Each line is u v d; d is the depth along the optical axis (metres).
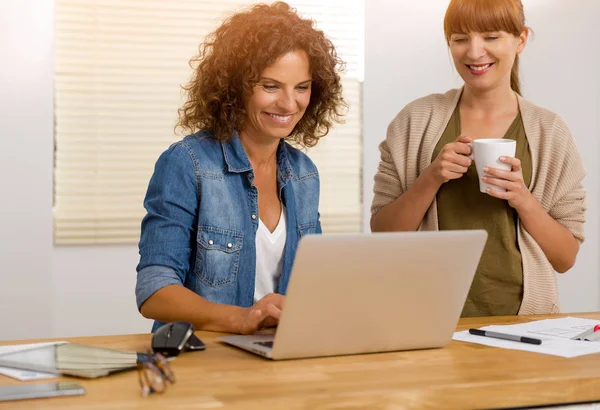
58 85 3.99
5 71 3.87
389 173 2.40
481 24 2.12
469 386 1.31
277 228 2.03
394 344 1.58
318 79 1.98
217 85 1.93
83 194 4.04
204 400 1.21
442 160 2.14
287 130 1.93
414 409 1.28
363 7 4.26
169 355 1.51
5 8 3.86
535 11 4.34
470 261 1.56
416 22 4.28
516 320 1.97
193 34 4.11
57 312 3.97
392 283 1.50
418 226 2.28
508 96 2.27
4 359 1.45
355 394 1.25
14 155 3.90
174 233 1.85
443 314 1.59
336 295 1.46
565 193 2.24
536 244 2.20
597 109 4.44
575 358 1.53
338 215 4.35
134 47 4.06
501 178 2.05
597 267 4.47
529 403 1.35
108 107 4.05
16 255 3.92
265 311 1.67
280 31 1.87
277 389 1.28
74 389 1.25
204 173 1.91
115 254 4.05
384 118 4.31
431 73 4.32
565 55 4.39
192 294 1.77
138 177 4.10
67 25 3.97
